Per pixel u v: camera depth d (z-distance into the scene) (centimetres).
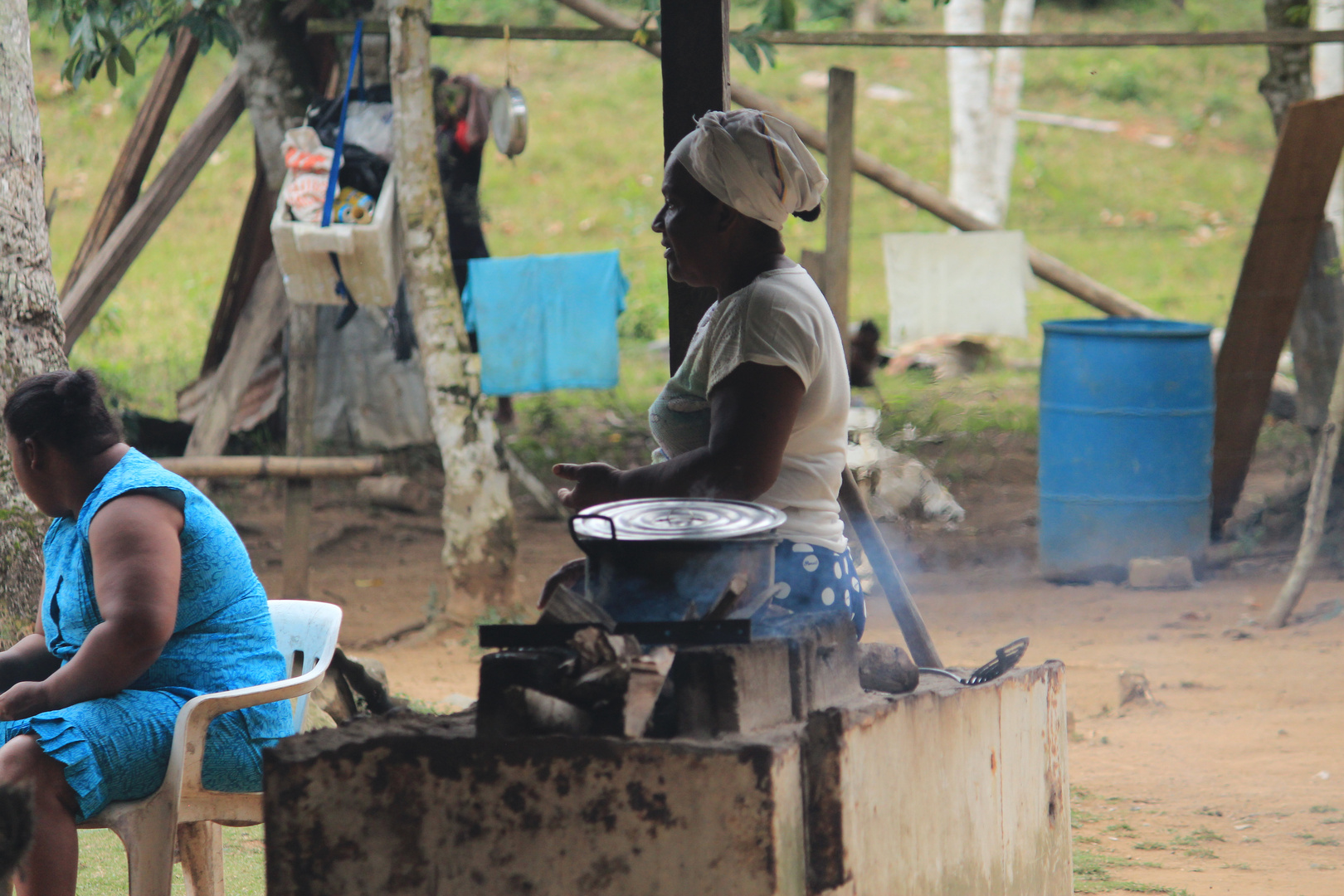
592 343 1573
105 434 599
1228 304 3441
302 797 430
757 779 396
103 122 4319
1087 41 1512
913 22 5253
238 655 606
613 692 408
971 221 1689
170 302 3253
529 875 414
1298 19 1689
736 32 1525
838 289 1591
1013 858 557
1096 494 1561
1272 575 1582
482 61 4922
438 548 1803
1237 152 4647
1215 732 1048
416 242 1399
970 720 520
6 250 862
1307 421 1692
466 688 1211
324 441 2055
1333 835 815
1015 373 2677
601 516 436
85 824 565
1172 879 743
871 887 445
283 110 1648
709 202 480
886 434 1933
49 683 551
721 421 460
